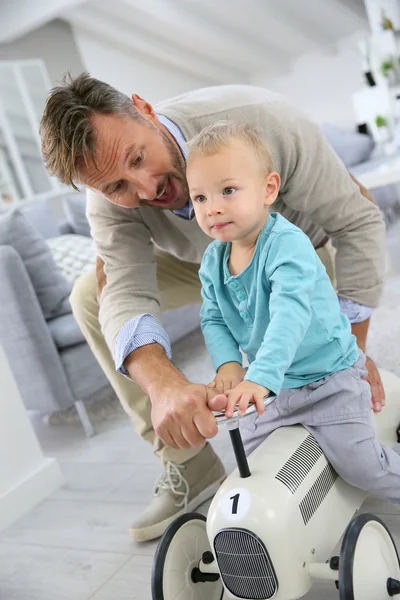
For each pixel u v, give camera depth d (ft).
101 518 6.15
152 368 4.16
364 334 4.97
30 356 8.38
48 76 21.38
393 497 4.01
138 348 4.39
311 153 4.79
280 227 3.80
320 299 3.88
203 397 3.57
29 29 19.15
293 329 3.47
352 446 3.85
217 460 5.84
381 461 3.90
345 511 3.99
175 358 10.59
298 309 3.54
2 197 20.13
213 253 4.16
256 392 3.29
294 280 3.61
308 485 3.66
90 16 21.06
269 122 4.69
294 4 21.40
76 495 6.83
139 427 5.69
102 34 22.71
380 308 9.56
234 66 25.73
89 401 9.87
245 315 3.96
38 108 21.26
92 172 4.21
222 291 4.09
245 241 3.89
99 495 6.67
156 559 3.82
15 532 6.39
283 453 3.75
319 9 22.09
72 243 11.38
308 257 3.73
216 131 3.73
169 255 5.99
